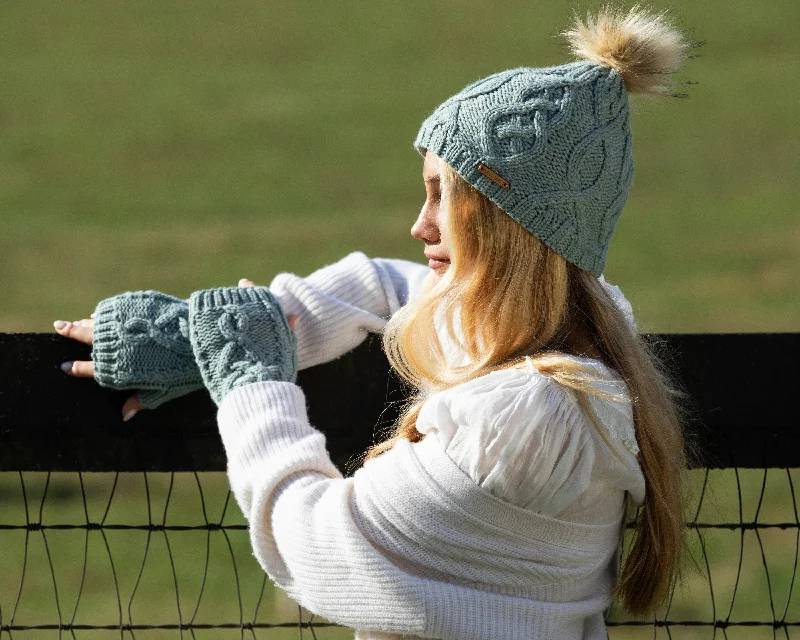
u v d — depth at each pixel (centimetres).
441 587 752
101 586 1955
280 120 5797
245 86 6328
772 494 2167
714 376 917
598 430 766
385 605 750
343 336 918
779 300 3594
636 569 834
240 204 4722
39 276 3953
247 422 819
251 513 802
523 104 794
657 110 5634
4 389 882
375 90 6234
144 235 4381
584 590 809
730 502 2136
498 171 788
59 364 887
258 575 1989
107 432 898
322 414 923
